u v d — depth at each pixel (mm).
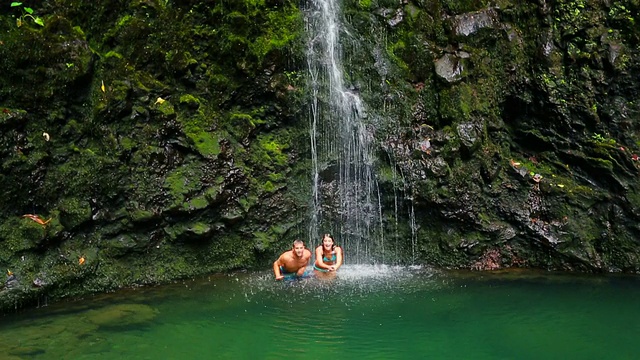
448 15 8750
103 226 7168
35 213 6727
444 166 8172
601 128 8500
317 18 8602
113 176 7148
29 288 6441
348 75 8602
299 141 8359
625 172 8172
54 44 6844
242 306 6723
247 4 8148
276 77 8211
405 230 8328
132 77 7406
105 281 7094
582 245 8141
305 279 7586
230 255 7887
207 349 5652
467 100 8453
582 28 8648
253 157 8086
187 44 7883
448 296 7117
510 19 8914
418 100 8500
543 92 8648
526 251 8320
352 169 8398
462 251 8211
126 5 7570
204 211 7625
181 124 7625
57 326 6070
